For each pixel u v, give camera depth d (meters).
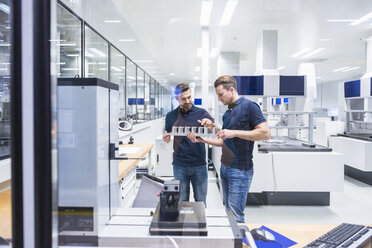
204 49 4.33
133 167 2.12
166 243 0.72
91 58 3.82
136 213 0.88
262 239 0.92
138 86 6.64
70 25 2.88
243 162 1.62
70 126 0.72
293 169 2.88
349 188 3.67
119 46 4.40
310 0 3.39
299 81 3.54
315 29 4.57
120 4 3.35
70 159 0.71
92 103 0.72
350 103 4.82
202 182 1.98
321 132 5.03
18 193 0.59
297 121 4.61
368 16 3.93
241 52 6.34
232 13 3.83
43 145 0.59
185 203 0.88
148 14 3.86
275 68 4.50
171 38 5.15
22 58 0.58
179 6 3.56
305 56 6.80
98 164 0.73
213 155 3.78
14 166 0.59
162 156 2.82
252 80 3.54
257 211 2.83
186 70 9.39
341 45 5.66
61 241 0.69
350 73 9.90
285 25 4.34
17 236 0.59
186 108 1.93
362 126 4.61
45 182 0.59
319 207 2.94
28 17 0.58
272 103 5.95
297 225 1.08
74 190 0.72
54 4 0.61
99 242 0.72
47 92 0.59
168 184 0.83
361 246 0.85
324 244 0.87
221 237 0.72
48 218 0.60
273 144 3.34
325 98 13.46
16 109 0.58
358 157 3.96
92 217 0.72
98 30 3.39
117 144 0.90
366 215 2.72
